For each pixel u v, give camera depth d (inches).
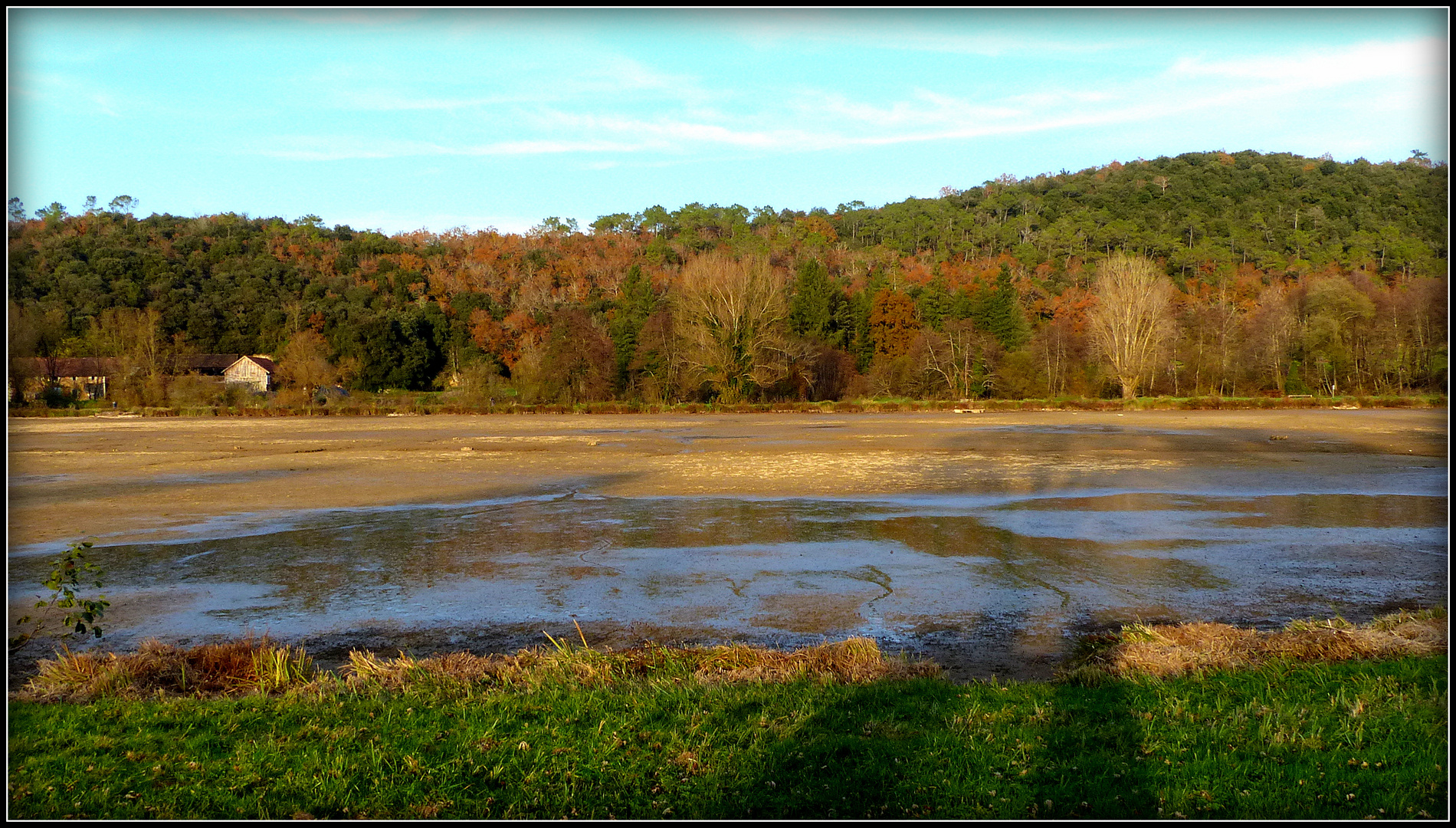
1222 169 6003.9
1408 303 2529.5
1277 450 1138.7
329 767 202.8
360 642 363.6
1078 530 591.5
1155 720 229.5
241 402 2568.9
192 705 256.4
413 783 195.3
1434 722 219.6
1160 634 327.6
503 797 188.9
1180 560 497.4
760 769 199.3
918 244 5728.3
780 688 263.7
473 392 2503.7
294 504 743.1
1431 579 449.1
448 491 813.2
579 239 5472.4
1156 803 181.2
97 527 635.5
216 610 413.1
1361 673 267.0
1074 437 1391.5
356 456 1175.0
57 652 344.8
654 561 505.7
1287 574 460.4
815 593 429.4
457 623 387.9
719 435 1526.8
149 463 1097.4
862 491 782.5
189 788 193.5
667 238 5905.5
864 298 3284.9
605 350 2635.3
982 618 383.9
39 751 218.4
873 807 181.5
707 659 305.4
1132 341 2427.4
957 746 212.4
